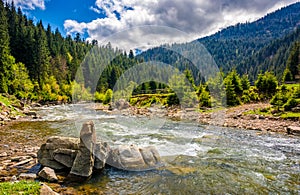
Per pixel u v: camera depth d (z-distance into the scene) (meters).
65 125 13.98
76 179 5.49
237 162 7.23
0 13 40.22
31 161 6.66
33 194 3.98
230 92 25.05
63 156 5.99
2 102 19.86
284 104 19.69
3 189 4.05
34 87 37.72
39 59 40.25
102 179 5.57
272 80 30.16
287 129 13.05
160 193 5.02
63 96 41.62
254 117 17.69
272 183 5.73
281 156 8.05
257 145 9.70
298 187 5.53
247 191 5.27
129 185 5.32
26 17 56.75
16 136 10.69
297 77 43.97
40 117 18.23
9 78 30.97
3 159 6.88
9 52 36.03
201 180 5.74
